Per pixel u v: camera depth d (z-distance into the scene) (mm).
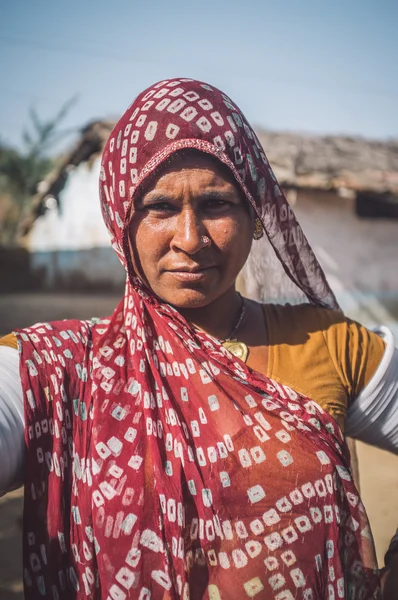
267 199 1243
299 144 11336
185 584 1062
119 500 1086
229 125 1186
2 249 17594
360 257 10344
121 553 1076
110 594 1069
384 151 12219
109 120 14688
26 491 1094
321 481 1154
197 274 1165
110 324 1236
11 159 25828
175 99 1173
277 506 1124
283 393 1194
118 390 1153
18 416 1097
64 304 15820
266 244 1400
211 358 1189
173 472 1104
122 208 1202
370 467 4801
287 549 1113
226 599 1082
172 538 1078
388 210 10445
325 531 1146
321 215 10172
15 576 3189
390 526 3645
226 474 1119
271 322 1339
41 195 16469
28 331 1179
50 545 1103
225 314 1302
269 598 1093
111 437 1115
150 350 1188
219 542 1096
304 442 1163
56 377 1141
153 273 1184
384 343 1375
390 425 1343
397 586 1211
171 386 1173
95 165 15516
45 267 17422
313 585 1120
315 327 1338
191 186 1138
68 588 1110
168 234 1157
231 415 1155
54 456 1111
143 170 1135
